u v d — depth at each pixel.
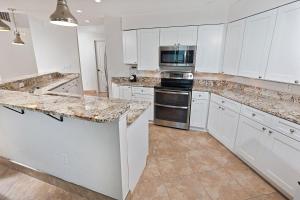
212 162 2.34
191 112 3.30
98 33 6.07
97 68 6.42
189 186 1.91
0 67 5.21
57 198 1.73
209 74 3.61
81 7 3.10
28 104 1.48
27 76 3.66
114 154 1.45
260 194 1.79
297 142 1.56
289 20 1.87
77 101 1.59
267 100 2.30
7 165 2.12
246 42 2.51
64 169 1.76
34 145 1.82
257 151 2.03
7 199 1.71
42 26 4.62
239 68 2.69
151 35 3.49
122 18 3.62
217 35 3.09
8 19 4.53
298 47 1.80
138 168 1.92
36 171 1.94
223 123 2.71
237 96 2.55
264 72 2.23
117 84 3.81
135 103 2.07
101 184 1.62
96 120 1.17
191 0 2.73
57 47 4.94
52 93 2.16
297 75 1.84
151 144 2.83
